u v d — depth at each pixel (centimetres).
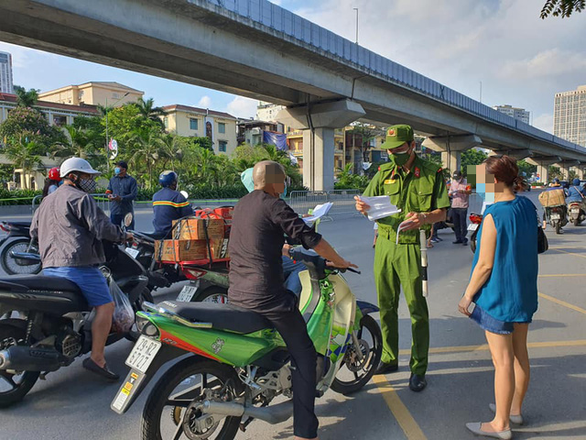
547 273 784
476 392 356
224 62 1891
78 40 1647
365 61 2561
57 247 342
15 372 330
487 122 4269
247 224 258
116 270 421
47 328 340
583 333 483
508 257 274
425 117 3434
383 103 2964
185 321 237
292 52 2152
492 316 279
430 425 308
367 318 369
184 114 5784
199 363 250
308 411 264
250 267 256
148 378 235
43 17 1343
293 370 268
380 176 366
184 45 1672
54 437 294
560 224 1301
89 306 356
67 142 3575
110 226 348
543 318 535
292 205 1995
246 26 1786
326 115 2744
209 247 475
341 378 379
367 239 1209
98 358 361
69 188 350
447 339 471
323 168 2905
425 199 342
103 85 6575
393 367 391
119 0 1438
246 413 261
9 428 304
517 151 5809
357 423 311
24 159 3619
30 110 4350
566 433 294
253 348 261
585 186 1581
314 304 310
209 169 3759
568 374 382
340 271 298
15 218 1853
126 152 3641
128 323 388
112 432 301
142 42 1605
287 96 2759
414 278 346
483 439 290
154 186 3309
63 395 354
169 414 317
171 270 553
